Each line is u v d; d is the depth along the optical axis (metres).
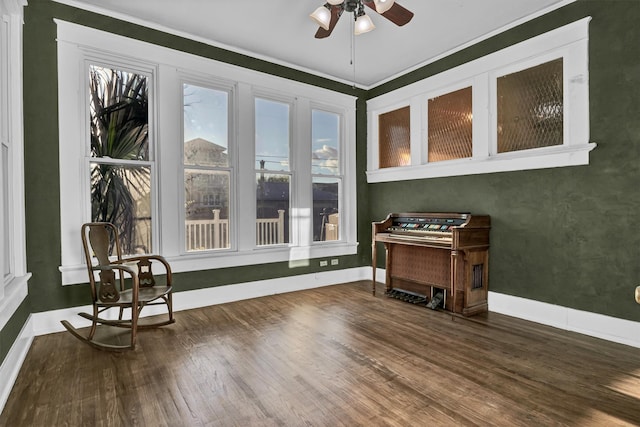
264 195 4.38
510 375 2.25
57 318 3.06
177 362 2.45
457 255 3.42
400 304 3.92
